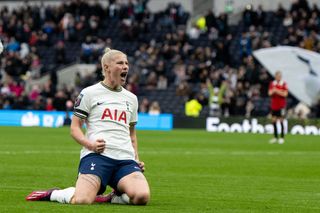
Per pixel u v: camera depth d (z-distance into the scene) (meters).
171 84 65.88
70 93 63.16
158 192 18.30
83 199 14.81
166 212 14.34
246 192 18.72
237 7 72.25
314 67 57.78
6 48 72.50
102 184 15.05
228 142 43.19
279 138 48.25
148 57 67.50
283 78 58.31
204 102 61.53
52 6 79.94
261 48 64.12
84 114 15.49
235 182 21.28
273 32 67.88
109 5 75.25
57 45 71.69
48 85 65.25
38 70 70.06
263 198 17.41
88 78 66.00
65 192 15.12
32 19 75.12
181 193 18.17
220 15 68.75
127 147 15.37
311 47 62.22
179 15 72.44
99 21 74.12
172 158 30.30
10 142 38.59
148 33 72.19
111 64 15.59
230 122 58.34
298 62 58.06
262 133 56.06
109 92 15.66
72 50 73.00
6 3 81.50
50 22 75.38
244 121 57.88
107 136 15.35
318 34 66.31
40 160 27.52
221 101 59.91
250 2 72.12
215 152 34.53
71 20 74.25
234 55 67.56
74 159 28.27
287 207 15.73
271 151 36.09
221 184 20.64
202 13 74.38
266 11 71.19
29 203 15.06
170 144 40.09
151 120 60.47
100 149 14.94
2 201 15.44
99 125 15.47
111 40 72.44
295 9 68.25
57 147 35.09
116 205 14.98
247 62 63.06
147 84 65.88
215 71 63.41
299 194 18.45
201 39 69.31
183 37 68.12
